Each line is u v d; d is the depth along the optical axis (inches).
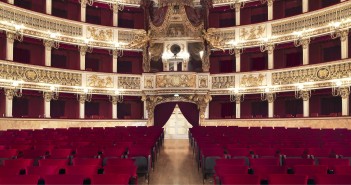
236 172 317.4
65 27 1198.9
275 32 1202.0
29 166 322.7
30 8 1173.7
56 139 605.3
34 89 1082.7
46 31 1144.2
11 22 1043.3
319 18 1088.8
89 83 1222.9
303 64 1132.5
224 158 402.6
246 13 1336.1
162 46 1275.8
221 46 1273.4
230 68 1343.5
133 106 1350.9
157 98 1252.5
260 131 801.6
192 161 619.2
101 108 1312.7
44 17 1141.7
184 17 1234.0
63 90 1161.4
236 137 629.6
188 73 1223.5
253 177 264.5
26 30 1090.7
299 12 1226.0
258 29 1238.3
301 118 1074.7
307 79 1087.6
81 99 1209.4
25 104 1131.9
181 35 1267.2
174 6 1238.3
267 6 1293.1
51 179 264.1
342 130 802.2
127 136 664.4
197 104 1256.8
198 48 1288.1
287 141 565.3
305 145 508.4
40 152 442.9
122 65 1365.7
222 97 1300.4
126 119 1254.3
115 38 1299.2
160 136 818.8
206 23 1246.9
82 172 317.7
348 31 1008.2
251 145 504.7
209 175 471.8
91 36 1256.2
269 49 1220.5
